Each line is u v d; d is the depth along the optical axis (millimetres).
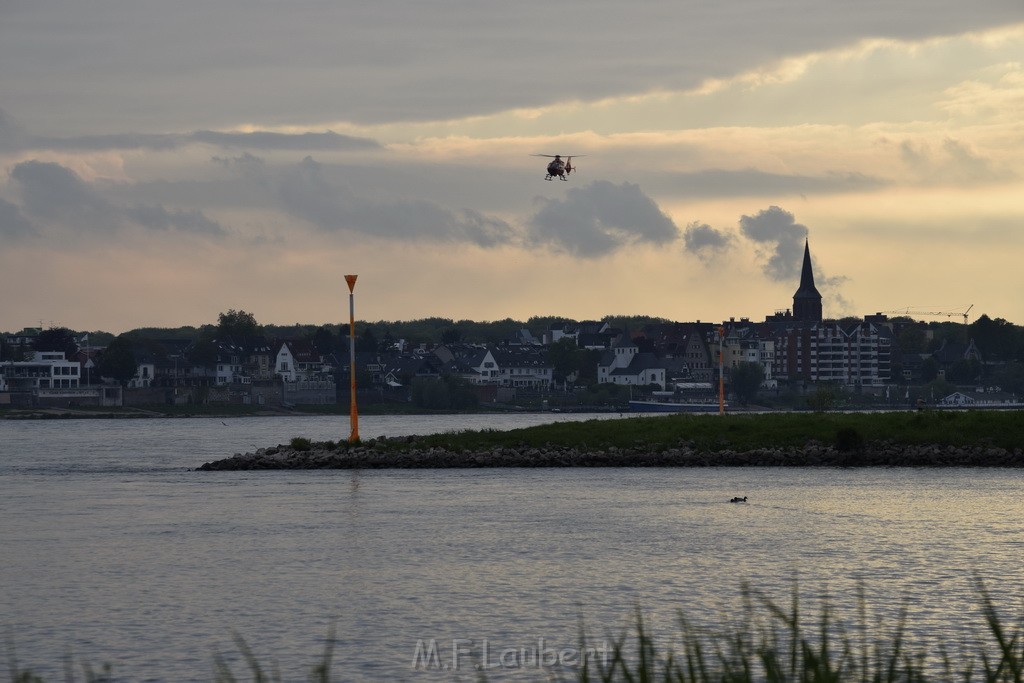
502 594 91875
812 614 82500
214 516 144750
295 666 70750
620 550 113438
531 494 168250
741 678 36938
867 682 39156
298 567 105312
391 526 132875
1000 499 155125
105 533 129500
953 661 65375
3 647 76375
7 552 115625
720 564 104625
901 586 92688
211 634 79375
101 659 72938
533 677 67062
